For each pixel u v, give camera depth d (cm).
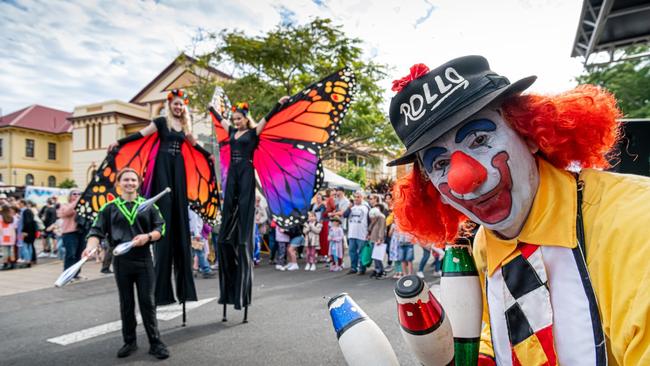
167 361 355
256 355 364
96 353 379
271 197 475
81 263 327
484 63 101
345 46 1405
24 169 4069
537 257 93
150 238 361
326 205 1062
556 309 88
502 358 99
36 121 4244
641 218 78
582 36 655
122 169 390
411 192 136
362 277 782
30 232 1002
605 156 119
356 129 1593
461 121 91
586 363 82
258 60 1397
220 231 446
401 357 348
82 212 410
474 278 114
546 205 94
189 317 496
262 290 657
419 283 100
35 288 711
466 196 94
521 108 99
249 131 445
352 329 101
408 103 102
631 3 559
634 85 1777
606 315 81
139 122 3177
